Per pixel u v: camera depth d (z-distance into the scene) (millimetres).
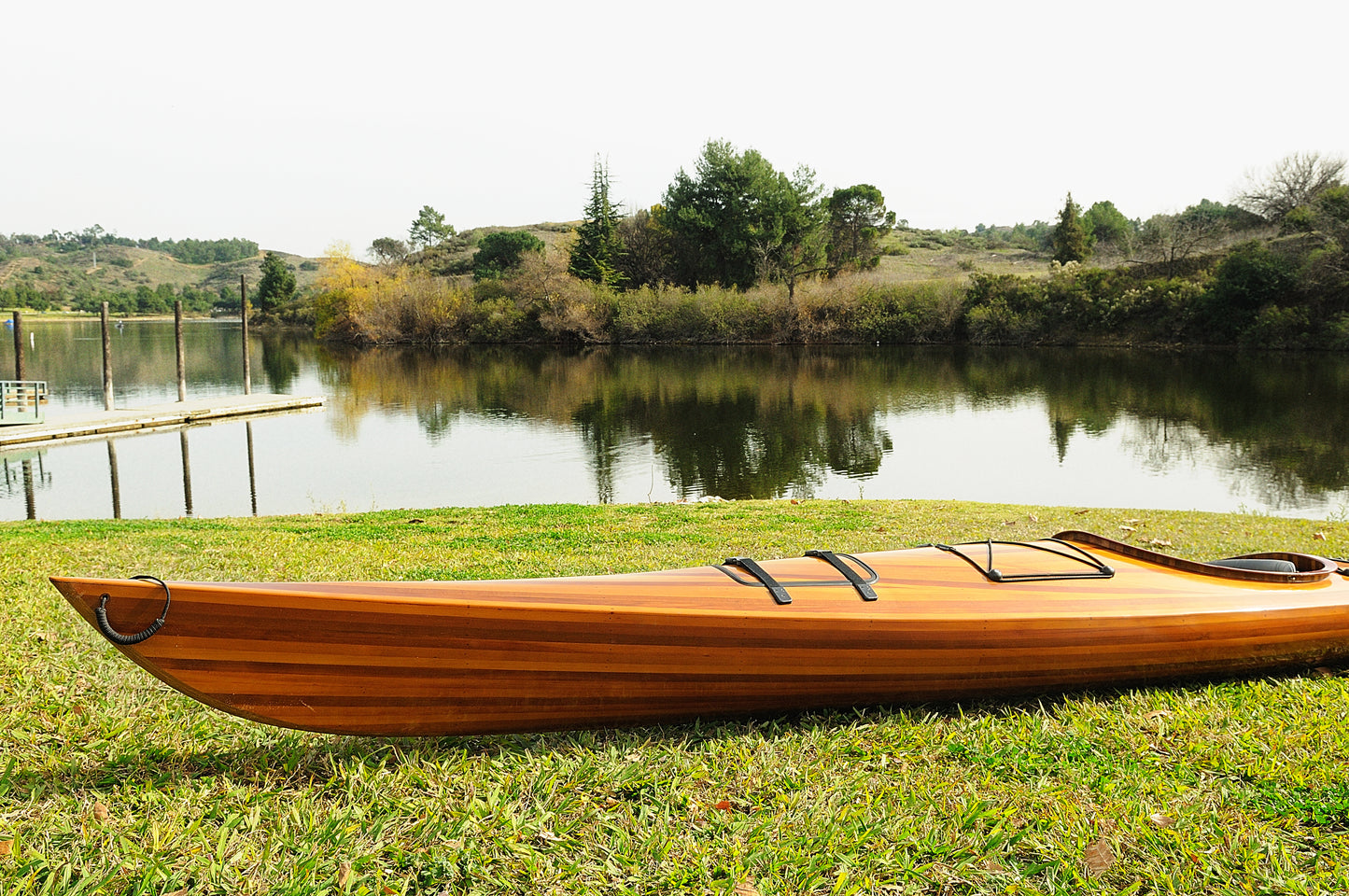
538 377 39094
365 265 77000
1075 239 66375
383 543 7723
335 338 72625
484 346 62031
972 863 2770
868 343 54656
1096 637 3805
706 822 2963
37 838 2756
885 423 24031
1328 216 41719
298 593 2797
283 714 2963
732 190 63875
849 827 2920
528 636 3096
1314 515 12945
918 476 16906
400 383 37250
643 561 6789
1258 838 2887
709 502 11453
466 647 3037
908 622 3537
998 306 51094
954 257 82375
